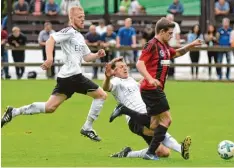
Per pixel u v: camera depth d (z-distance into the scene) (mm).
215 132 30781
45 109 25344
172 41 53000
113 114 23562
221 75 54938
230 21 58906
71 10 25234
